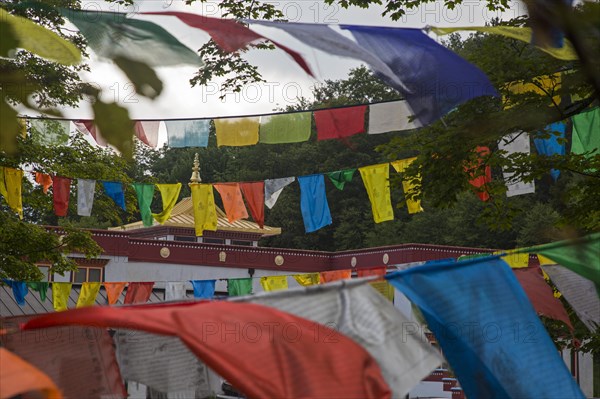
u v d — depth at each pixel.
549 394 6.33
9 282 15.30
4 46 3.91
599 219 12.62
